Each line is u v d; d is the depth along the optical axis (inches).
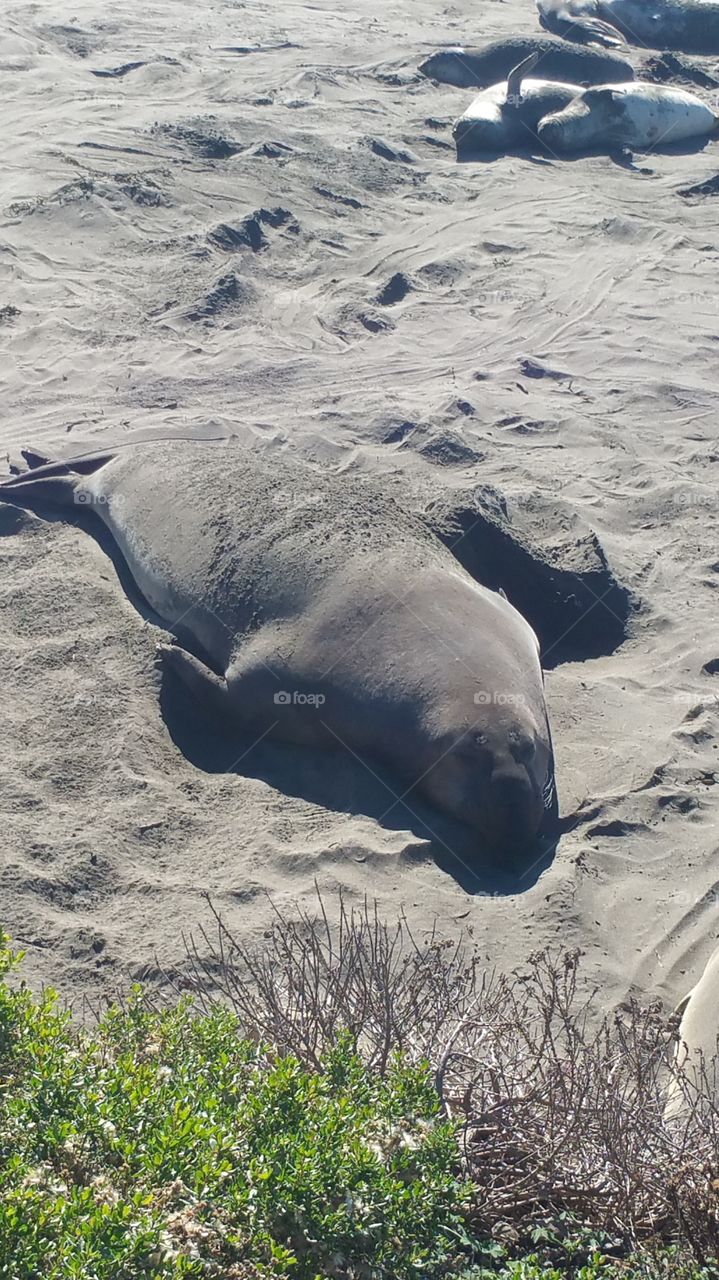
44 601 292.7
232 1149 131.6
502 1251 145.3
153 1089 137.6
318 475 303.3
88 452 363.6
